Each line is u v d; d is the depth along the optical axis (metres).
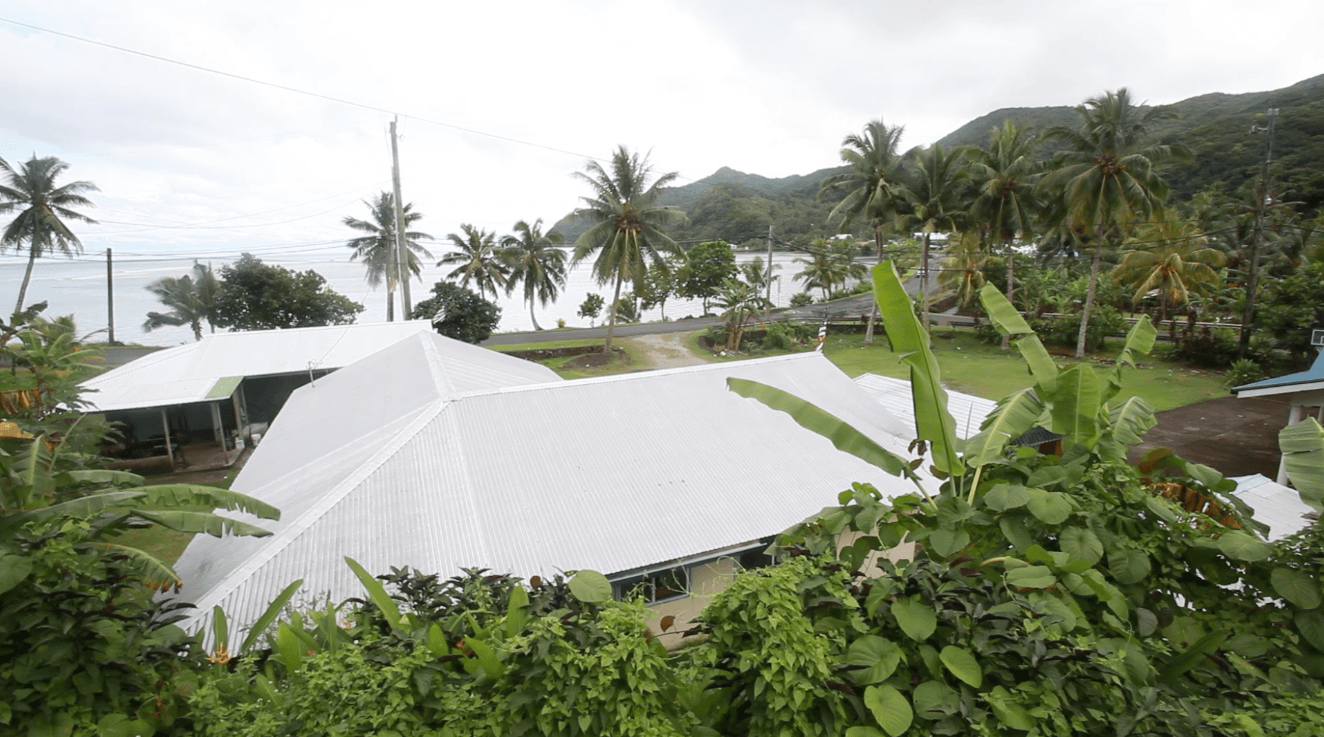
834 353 38.62
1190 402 26.56
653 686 3.41
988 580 4.06
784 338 39.78
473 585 4.70
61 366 11.10
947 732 3.32
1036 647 3.38
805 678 3.41
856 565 4.71
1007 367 33.28
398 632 3.95
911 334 5.17
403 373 15.29
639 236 36.50
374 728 3.34
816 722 3.47
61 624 3.62
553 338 44.88
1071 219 34.81
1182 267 34.06
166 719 3.86
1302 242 39.06
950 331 43.34
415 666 3.57
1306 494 4.73
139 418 22.62
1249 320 30.66
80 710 3.71
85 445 10.03
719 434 12.06
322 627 4.75
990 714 3.45
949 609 3.79
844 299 59.25
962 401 17.14
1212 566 4.57
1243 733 3.22
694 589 10.43
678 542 9.59
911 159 37.88
